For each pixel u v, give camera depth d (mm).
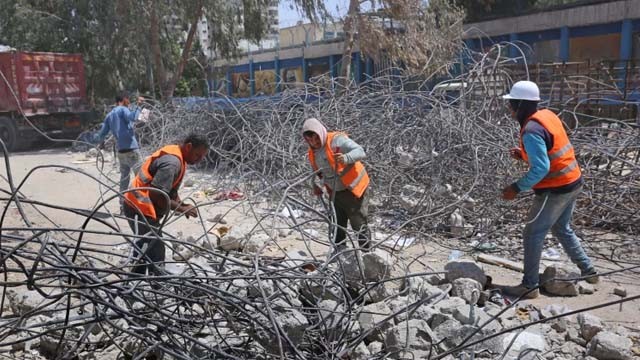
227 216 7941
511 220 7336
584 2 22828
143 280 3330
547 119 4750
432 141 8297
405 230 7023
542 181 4848
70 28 21547
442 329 3795
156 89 23391
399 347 3580
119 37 21094
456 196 7398
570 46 24141
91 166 12992
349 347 3604
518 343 3869
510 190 4781
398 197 7914
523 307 4738
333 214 4512
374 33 18938
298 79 34812
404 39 18453
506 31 25906
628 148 8109
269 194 8250
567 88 14133
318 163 5461
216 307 3555
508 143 7961
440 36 18312
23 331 3564
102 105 21000
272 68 36375
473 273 5043
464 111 8477
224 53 23078
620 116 13609
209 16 21469
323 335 3623
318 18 20344
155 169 4516
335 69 30531
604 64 16016
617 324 4418
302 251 5945
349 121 9141
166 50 22844
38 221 7957
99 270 3189
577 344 4090
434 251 6547
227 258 3594
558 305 4738
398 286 4891
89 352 3779
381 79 10242
